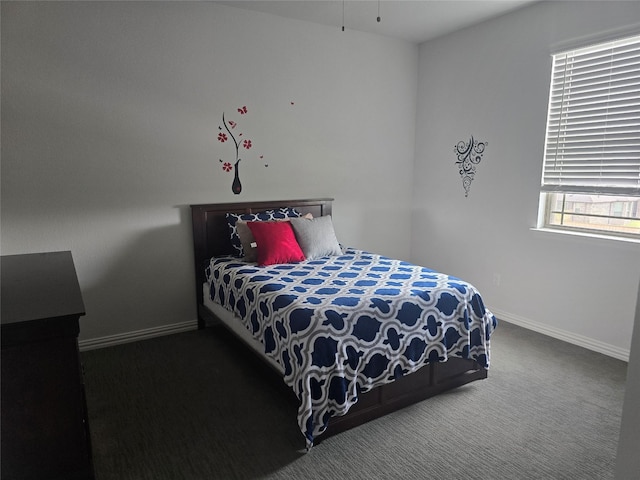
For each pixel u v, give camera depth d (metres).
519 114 3.52
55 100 2.88
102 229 3.14
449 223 4.29
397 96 4.40
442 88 4.21
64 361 1.41
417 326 2.32
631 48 2.81
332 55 3.94
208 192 3.52
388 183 4.50
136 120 3.16
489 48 3.71
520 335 3.43
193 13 3.27
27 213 2.88
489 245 3.89
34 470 1.43
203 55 3.35
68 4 2.85
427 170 4.48
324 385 2.01
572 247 3.22
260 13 3.54
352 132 4.18
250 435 2.16
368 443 2.09
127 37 3.06
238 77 3.52
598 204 3.12
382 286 2.56
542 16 3.28
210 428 2.22
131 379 2.74
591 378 2.71
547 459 1.96
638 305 1.08
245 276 2.84
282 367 2.26
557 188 3.29
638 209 2.89
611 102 2.93
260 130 3.69
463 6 3.40
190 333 3.53
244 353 2.77
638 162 2.82
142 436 2.15
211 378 2.75
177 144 3.34
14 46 2.72
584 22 3.01
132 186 3.21
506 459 1.96
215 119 3.47
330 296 2.35
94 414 2.35
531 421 2.25
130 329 3.35
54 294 1.61
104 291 3.21
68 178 2.98
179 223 3.44
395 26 3.89
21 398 1.37
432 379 2.47
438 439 2.11
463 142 4.05
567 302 3.29
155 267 3.38
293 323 2.12
